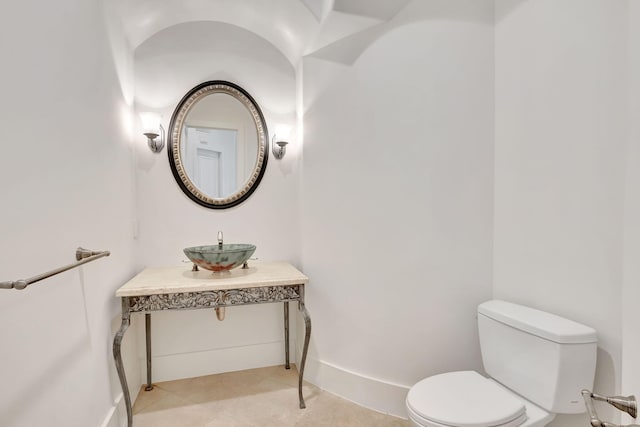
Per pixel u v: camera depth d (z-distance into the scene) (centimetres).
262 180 229
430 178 171
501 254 165
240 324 226
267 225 231
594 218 123
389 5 172
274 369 228
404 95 175
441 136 169
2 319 82
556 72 136
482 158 168
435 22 169
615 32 116
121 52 179
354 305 189
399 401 176
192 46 216
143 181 208
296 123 234
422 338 174
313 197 206
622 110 114
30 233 94
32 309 94
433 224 171
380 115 181
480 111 168
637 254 81
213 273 188
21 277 90
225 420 171
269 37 224
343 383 192
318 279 203
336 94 196
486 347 150
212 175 221
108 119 157
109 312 154
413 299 175
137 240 205
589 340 118
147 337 202
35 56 97
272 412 178
